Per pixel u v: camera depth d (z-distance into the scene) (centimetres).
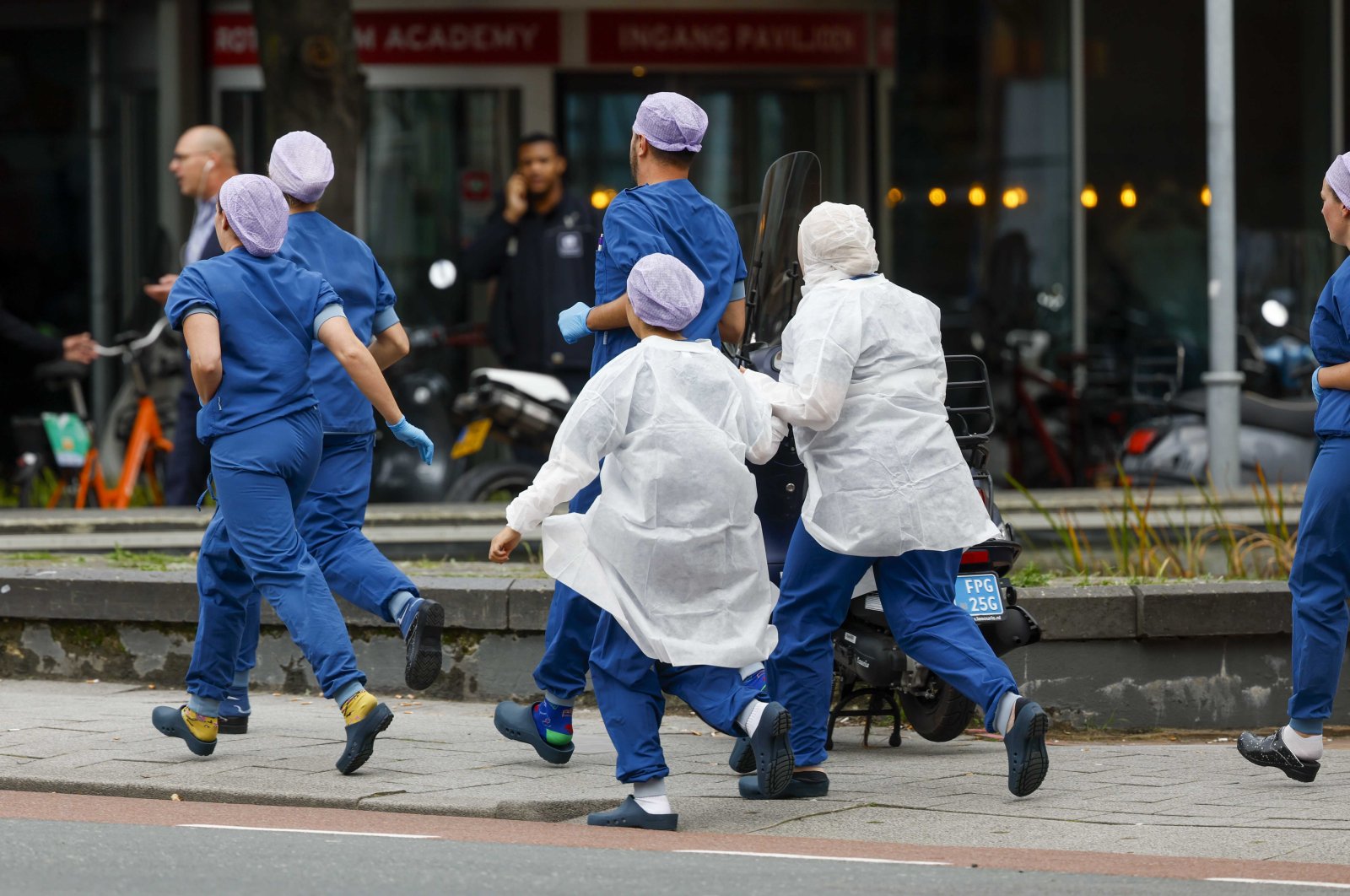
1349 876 1831
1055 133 6212
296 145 2480
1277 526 3478
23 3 5903
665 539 2030
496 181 5850
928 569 2206
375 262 2516
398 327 2523
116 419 4531
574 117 5928
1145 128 6247
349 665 2248
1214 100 4356
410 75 5806
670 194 2325
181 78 5841
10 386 5912
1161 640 2812
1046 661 2791
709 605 2047
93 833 1991
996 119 6169
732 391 2089
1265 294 6225
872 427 2194
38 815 2095
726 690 2041
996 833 2050
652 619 2030
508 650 2886
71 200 5925
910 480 2186
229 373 2278
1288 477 4638
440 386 4884
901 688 2503
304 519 2414
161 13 5847
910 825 2089
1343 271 2242
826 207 2255
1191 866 1880
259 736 2525
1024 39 6188
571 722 2378
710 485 2041
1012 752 2116
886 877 1809
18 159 5934
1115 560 3503
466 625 2880
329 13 4591
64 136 5916
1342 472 2241
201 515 3794
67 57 5909
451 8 5812
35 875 1791
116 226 5906
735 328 2436
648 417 2041
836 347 2162
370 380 2294
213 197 3644
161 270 5716
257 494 2261
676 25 5931
